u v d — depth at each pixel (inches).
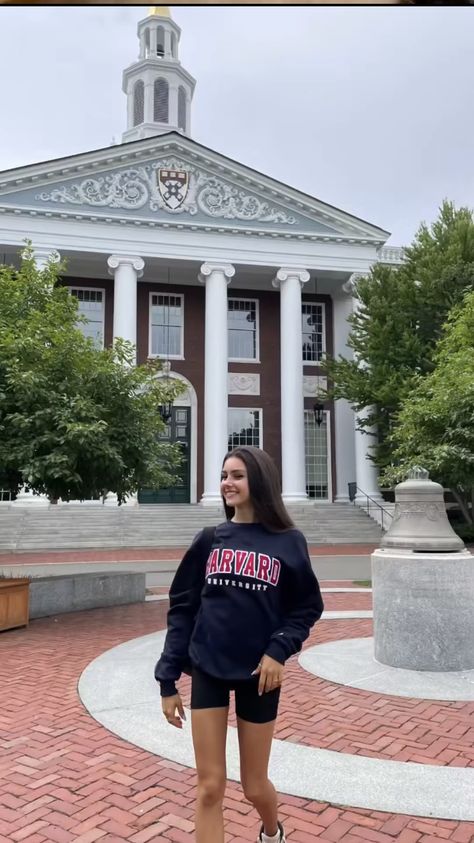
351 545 1003.9
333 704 227.1
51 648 326.0
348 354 1357.0
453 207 1103.0
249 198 1282.0
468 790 158.1
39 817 146.9
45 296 478.3
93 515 1027.9
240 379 1337.4
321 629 365.1
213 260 1247.5
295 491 1205.7
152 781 165.6
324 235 1288.1
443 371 778.2
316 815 147.4
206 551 112.9
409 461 773.9
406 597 263.4
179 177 1252.5
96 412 409.1
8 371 407.5
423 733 198.5
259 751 105.6
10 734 201.8
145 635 346.0
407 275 1075.9
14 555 840.3
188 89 1798.7
